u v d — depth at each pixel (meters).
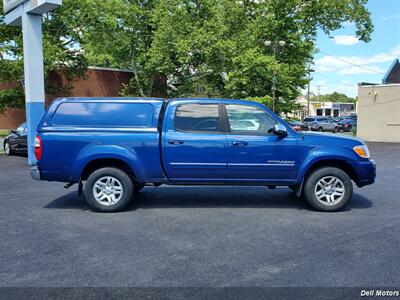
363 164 6.95
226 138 6.88
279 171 6.93
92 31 33.16
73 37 30.27
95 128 6.88
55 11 28.19
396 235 5.55
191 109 7.00
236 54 31.19
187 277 4.12
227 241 5.28
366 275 4.16
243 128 7.00
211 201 7.73
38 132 6.90
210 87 36.38
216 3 34.28
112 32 34.03
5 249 4.99
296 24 32.56
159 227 5.95
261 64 29.41
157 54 32.75
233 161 6.89
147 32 35.44
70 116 6.95
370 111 33.50
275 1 31.58
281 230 5.79
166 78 39.81
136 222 6.24
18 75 25.84
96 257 4.70
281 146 6.88
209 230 5.79
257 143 6.87
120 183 6.91
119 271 4.28
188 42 31.22
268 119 7.03
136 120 6.95
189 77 36.94
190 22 33.53
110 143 6.84
